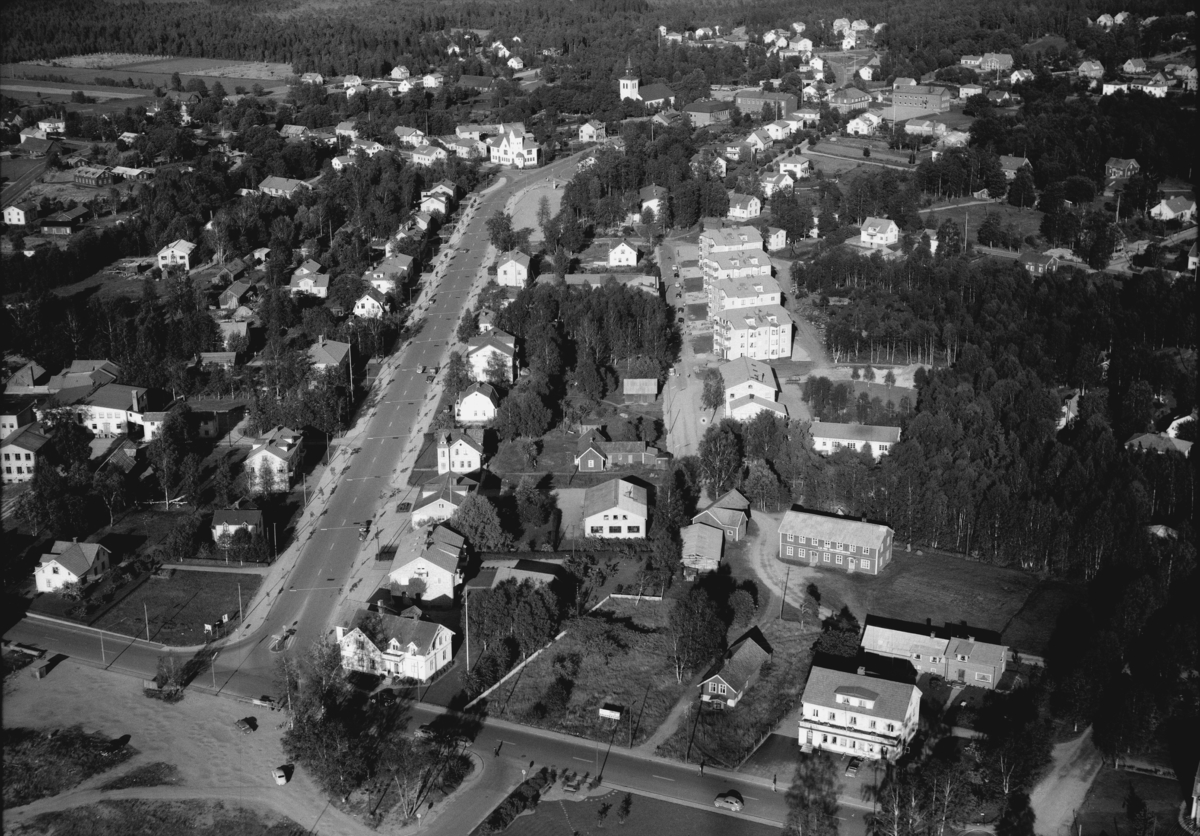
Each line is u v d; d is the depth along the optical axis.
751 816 194.62
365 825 194.25
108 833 193.12
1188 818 191.25
